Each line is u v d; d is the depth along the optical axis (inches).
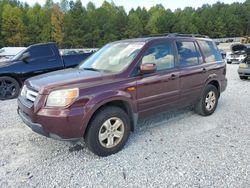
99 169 135.9
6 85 302.4
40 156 150.3
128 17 3011.8
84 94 136.7
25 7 3029.0
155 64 166.1
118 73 155.9
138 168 136.4
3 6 2637.8
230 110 241.6
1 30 2395.4
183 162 141.8
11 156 150.3
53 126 133.0
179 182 123.3
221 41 2488.9
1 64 308.5
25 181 125.3
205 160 143.5
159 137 177.2
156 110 175.9
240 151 154.0
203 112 219.1
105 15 2888.8
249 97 295.9
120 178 127.5
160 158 146.7
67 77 151.6
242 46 765.9
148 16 3405.5
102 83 145.8
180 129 192.4
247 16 3777.1
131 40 188.4
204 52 217.2
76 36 2513.5
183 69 190.4
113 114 148.3
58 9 2536.9
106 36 2714.1
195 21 3481.8
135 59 163.3
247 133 183.2
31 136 179.2
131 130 165.6
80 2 2650.1
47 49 326.6
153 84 168.4
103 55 188.1
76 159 146.6
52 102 133.6
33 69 313.0
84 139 145.3
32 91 144.9
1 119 217.0
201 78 207.6
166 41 185.0
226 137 176.1
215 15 3636.8
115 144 152.6
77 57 347.3
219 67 226.7
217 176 127.6
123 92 151.6
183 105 198.5
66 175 130.5
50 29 2469.2
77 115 133.7
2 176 129.6
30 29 2456.9
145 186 120.7
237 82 411.8
